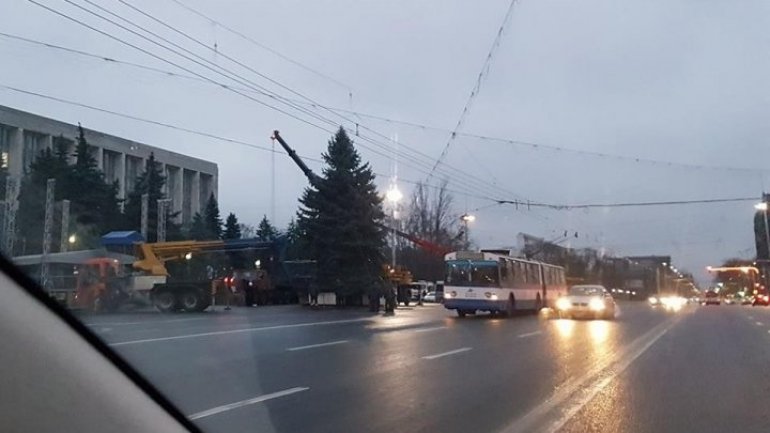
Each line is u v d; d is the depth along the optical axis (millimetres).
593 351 18625
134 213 38281
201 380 10664
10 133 27797
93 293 16906
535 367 15039
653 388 12453
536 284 39875
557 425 9227
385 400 10633
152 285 30797
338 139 49250
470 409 10156
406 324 27344
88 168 27922
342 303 46938
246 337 18859
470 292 34125
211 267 38781
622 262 117188
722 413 10211
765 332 26938
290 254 50000
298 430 8391
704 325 31625
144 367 8180
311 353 16250
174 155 60688
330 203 47844
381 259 48719
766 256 94125
